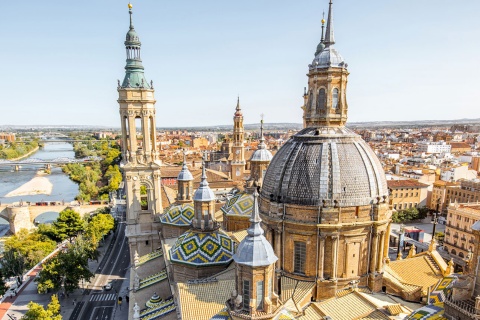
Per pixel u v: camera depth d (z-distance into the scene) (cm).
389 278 5381
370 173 4919
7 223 18488
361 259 4950
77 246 9981
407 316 4222
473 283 3762
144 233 8856
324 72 5162
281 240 5044
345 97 5347
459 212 11919
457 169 18438
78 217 12900
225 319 3903
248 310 3666
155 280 7069
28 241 11662
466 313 3594
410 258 6238
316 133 5184
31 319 6644
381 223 4847
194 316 4556
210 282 5250
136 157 8669
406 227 14288
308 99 5456
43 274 9056
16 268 10112
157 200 8894
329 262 4828
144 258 8156
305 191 4822
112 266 11281
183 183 8419
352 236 4822
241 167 15662
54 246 12256
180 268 6016
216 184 14738
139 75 8419
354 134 5359
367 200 4816
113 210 17325
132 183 8725
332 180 4766
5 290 9694
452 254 12131
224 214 7906
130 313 6788
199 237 6122
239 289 3716
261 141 8019
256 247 3616
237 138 15612
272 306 3703
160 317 5434
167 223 8062
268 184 5269
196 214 6212
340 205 4719
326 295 4838
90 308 8675
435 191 16675
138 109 8475
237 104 15500
